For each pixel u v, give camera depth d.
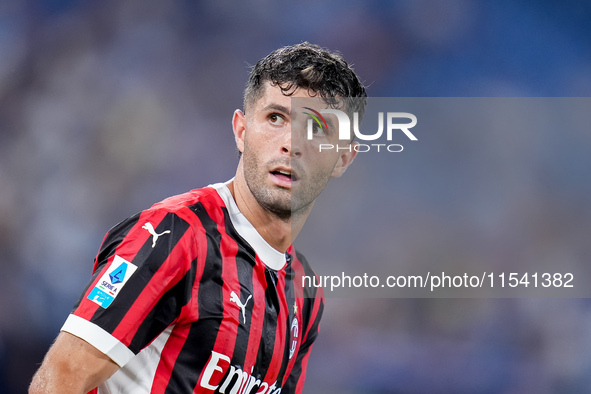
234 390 6.23
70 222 23.34
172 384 5.96
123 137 24.34
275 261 6.70
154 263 5.70
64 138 24.03
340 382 7.53
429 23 25.03
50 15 24.78
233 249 6.29
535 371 8.20
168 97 24.95
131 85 24.80
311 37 25.59
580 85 24.44
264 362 6.48
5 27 24.52
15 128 23.97
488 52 24.83
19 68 24.39
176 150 24.58
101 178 24.00
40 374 5.35
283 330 6.70
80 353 5.37
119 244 5.83
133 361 6.00
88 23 24.88
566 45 24.48
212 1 25.41
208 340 5.98
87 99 24.45
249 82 6.72
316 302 7.25
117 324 5.49
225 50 25.42
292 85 6.37
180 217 6.10
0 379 20.86
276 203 6.42
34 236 22.95
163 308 5.75
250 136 6.46
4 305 21.86
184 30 25.34
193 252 5.97
